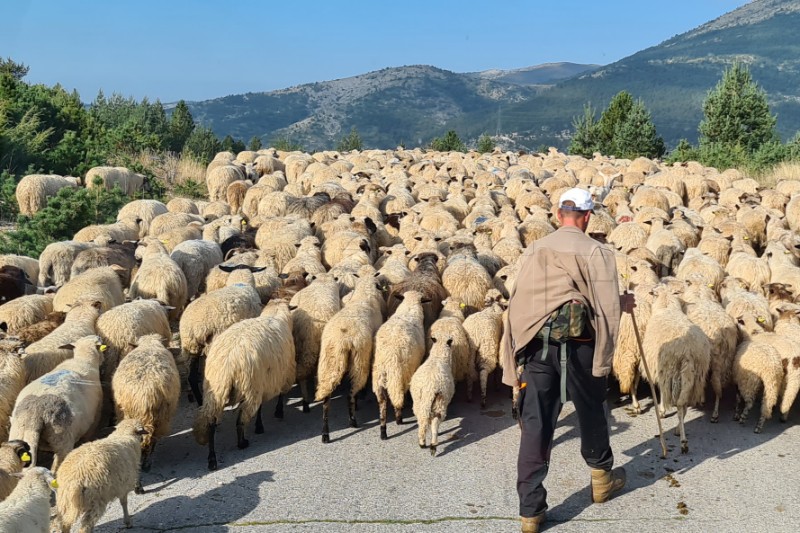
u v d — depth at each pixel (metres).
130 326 8.73
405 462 7.31
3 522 5.17
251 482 6.96
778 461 7.11
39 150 24.14
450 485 6.78
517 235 14.04
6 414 7.38
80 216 16.89
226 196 20.36
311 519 6.23
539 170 23.98
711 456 7.23
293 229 14.32
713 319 8.34
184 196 24.16
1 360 7.61
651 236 14.06
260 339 7.75
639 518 6.07
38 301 10.03
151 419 7.23
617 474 6.50
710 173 23.64
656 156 39.34
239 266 11.55
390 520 6.17
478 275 10.73
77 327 8.75
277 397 9.37
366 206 16.34
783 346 7.93
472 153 31.23
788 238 14.34
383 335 8.16
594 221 15.48
